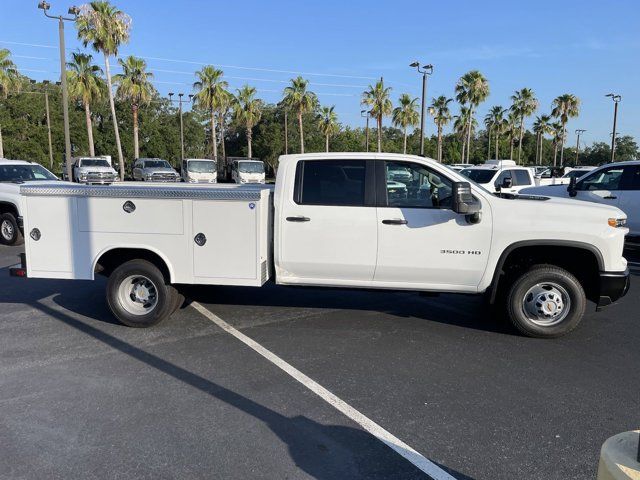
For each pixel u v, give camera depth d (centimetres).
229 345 566
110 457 355
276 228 593
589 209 562
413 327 627
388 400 437
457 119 6291
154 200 595
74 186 616
